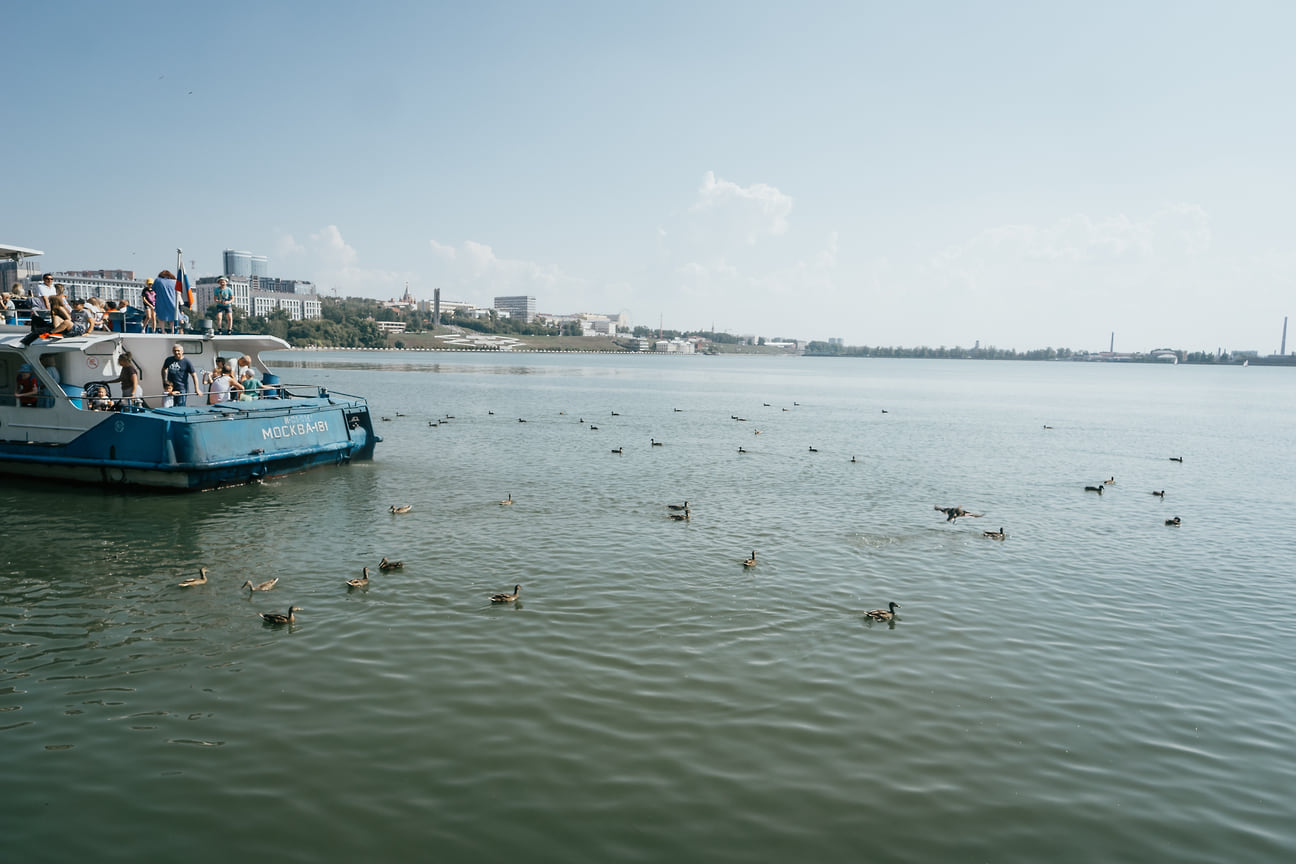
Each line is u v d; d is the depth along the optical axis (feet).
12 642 54.80
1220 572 80.69
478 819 35.99
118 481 103.09
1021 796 39.11
